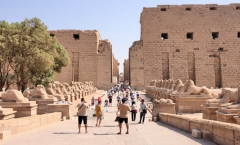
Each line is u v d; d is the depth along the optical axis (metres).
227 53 55.81
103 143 8.81
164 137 9.89
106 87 55.91
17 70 36.81
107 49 56.75
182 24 56.25
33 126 12.72
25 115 14.91
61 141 9.15
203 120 9.50
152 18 56.25
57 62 45.47
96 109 14.63
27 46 33.56
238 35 57.84
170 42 55.94
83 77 56.09
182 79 55.44
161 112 16.98
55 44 38.66
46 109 19.14
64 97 23.62
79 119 11.51
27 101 15.60
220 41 56.03
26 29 34.91
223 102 14.12
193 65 56.22
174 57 55.75
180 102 20.53
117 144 8.64
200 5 56.50
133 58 55.66
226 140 7.45
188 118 11.05
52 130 12.17
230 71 55.44
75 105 26.98
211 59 55.78
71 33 56.88
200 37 56.03
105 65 56.41
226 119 11.30
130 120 17.81
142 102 16.22
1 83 36.28
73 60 56.53
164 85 32.16
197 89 20.67
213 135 8.38
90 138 9.88
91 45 56.56
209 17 56.31
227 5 56.47
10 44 33.09
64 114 17.70
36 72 38.41
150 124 15.20
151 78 55.25
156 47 55.78
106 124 15.49
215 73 55.94
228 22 56.19
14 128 10.80
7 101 15.26
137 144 8.62
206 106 14.65
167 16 56.34
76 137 10.09
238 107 11.70
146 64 55.56
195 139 9.04
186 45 55.84
